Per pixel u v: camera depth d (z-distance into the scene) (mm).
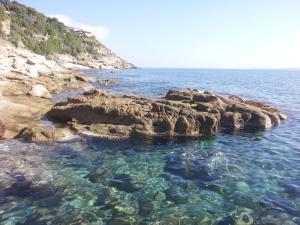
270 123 21578
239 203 9938
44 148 14820
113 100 21375
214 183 11453
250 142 17469
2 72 36500
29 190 10461
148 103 20438
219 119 20109
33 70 43375
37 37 136375
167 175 12188
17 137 15977
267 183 11508
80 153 14492
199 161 13922
